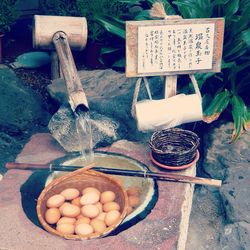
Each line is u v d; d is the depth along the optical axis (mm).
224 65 1598
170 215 1188
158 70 1323
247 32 1585
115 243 1093
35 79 2000
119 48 1948
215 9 1694
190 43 1305
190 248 1387
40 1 2168
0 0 1976
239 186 1445
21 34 2354
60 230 1116
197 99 1338
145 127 1319
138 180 1320
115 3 1966
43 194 1172
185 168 1341
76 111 1396
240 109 1603
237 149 1591
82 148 1461
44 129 1786
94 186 1272
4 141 1685
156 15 1306
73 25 1654
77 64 2129
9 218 1174
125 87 1786
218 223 1462
